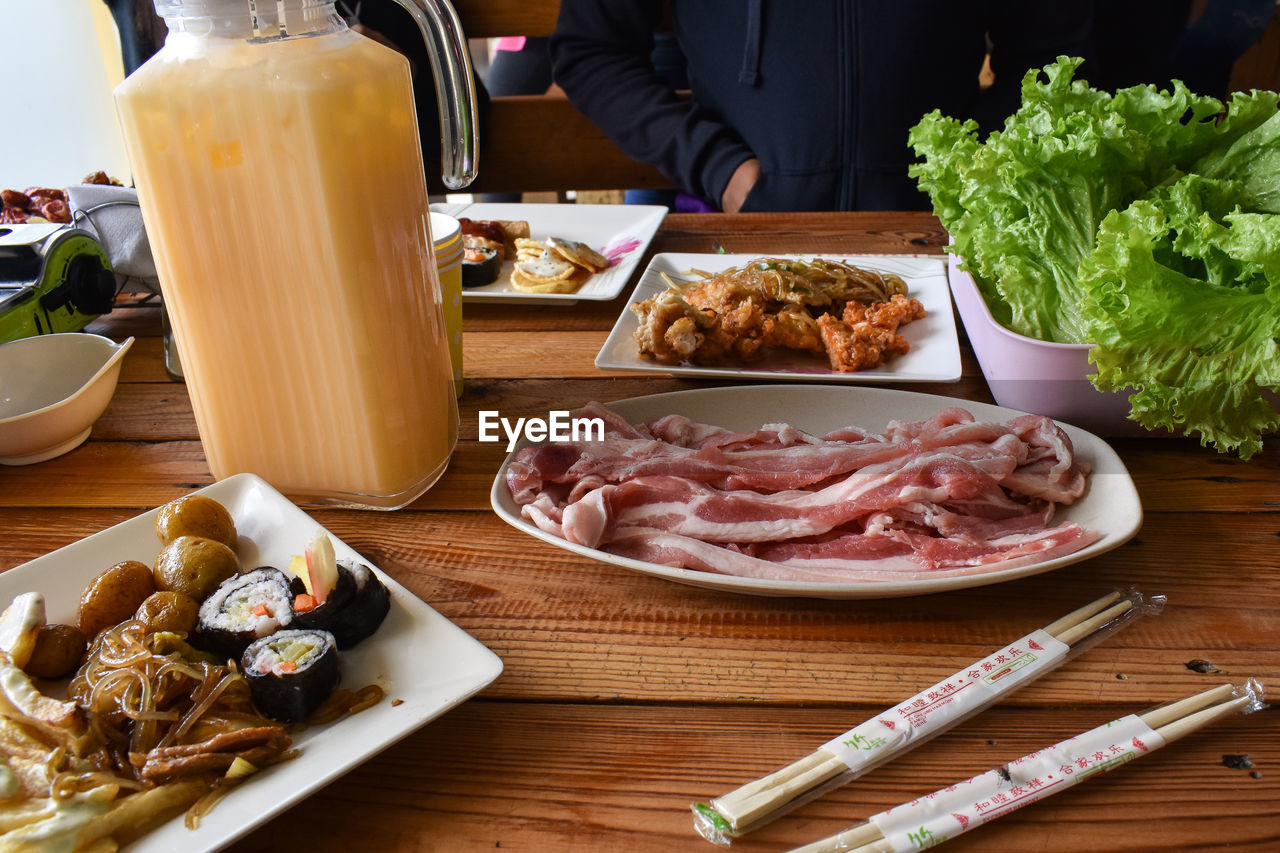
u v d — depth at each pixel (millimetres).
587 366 927
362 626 639
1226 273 747
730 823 571
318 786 568
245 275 695
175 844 556
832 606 685
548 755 612
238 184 673
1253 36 1959
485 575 715
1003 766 589
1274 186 806
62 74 2014
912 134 964
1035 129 832
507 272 1084
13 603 638
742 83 1489
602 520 688
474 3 1629
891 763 602
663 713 630
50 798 567
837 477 727
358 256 690
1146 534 721
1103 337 733
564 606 692
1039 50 1514
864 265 1022
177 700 614
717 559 674
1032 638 650
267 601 646
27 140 2043
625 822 583
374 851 576
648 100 1562
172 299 710
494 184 1697
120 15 855
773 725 623
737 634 671
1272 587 684
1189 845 567
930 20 1394
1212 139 835
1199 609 672
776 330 902
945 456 702
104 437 850
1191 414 734
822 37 1410
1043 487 708
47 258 916
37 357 838
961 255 881
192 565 662
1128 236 719
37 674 630
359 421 731
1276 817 576
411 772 605
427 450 763
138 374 933
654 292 1003
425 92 1507
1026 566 647
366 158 678
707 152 1532
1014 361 792
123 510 773
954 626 670
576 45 1606
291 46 664
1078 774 583
